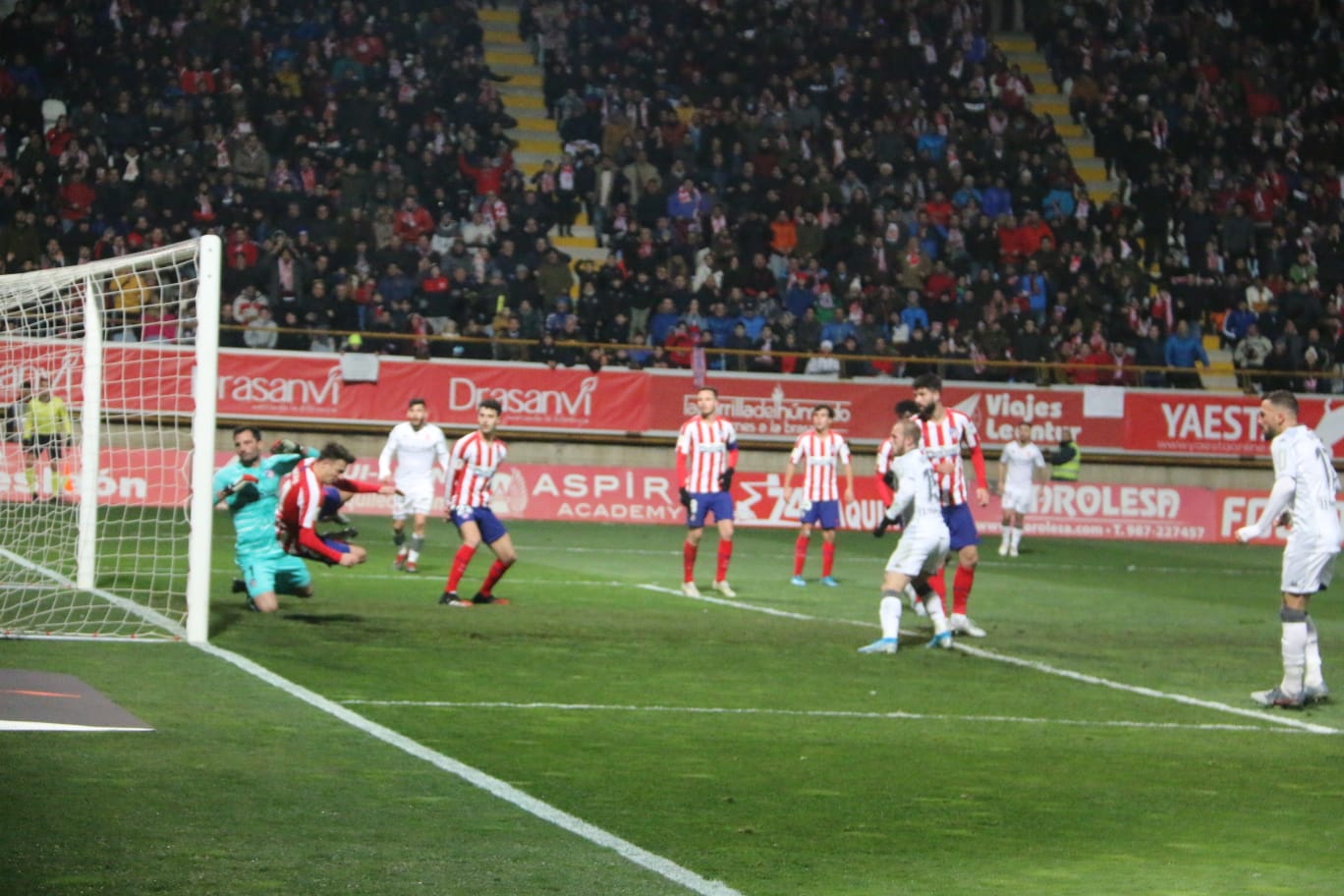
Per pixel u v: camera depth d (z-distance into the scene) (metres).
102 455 32.59
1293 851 9.02
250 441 18.28
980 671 16.16
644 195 41.19
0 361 25.33
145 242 35.56
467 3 44.47
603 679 14.72
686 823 9.11
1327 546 14.20
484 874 7.77
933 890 7.86
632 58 44.75
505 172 41.12
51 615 17.11
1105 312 41.94
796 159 43.09
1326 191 47.53
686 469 23.38
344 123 40.25
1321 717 13.95
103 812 8.70
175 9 41.25
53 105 39.00
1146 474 40.16
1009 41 53.72
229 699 12.46
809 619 20.39
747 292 40.00
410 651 15.83
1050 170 44.97
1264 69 49.53
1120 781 10.88
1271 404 14.32
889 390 38.72
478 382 36.75
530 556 28.64
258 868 7.72
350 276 37.00
